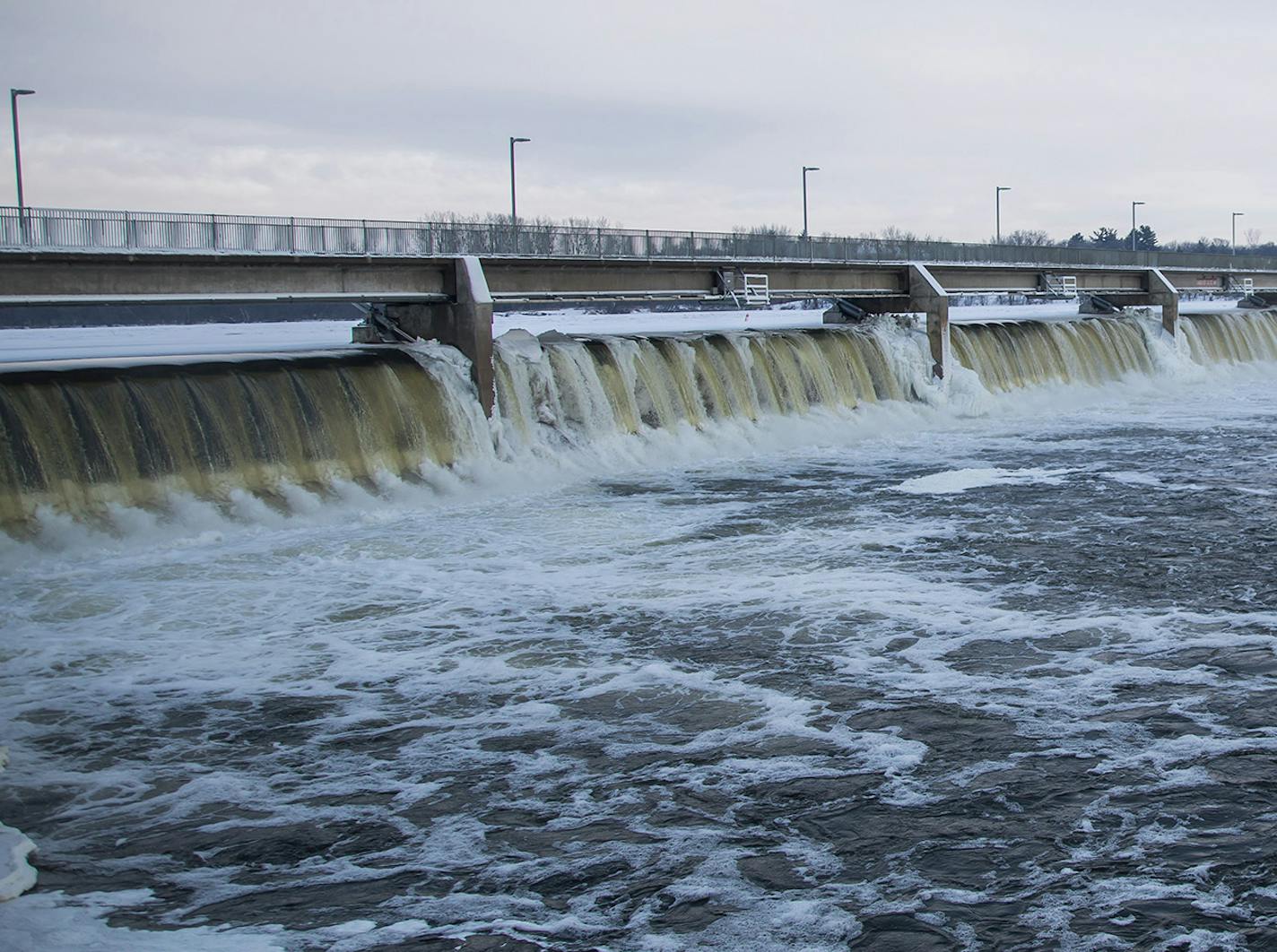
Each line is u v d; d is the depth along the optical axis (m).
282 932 13.96
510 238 47.47
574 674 22.06
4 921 14.15
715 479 41.94
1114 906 14.41
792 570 28.88
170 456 32.78
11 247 33.28
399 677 21.97
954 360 61.97
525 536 32.50
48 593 26.84
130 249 35.59
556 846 15.96
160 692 21.28
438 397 40.09
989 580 27.98
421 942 13.78
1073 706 20.30
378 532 32.94
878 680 21.58
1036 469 43.84
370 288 41.59
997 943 13.73
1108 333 75.62
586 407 44.34
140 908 14.50
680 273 54.66
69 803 17.27
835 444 50.91
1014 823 16.41
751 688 21.31
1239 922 14.05
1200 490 39.00
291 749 18.98
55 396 31.33
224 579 28.11
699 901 14.63
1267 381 81.31
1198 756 18.34
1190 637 23.75
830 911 14.40
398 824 16.61
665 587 27.45
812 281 60.97
